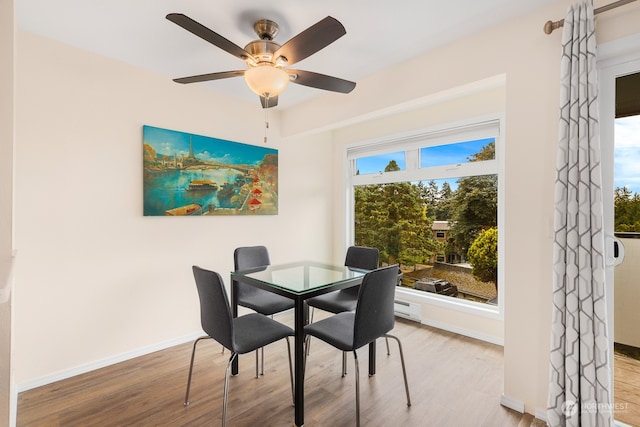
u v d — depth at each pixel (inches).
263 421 68.3
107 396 76.7
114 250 93.1
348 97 110.8
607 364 58.0
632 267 62.1
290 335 73.1
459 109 117.7
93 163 89.0
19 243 77.8
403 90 94.5
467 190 121.6
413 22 74.7
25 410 71.1
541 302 68.4
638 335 62.6
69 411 70.9
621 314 62.7
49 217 82.0
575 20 60.9
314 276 84.4
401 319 133.5
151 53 89.1
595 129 58.9
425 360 96.6
